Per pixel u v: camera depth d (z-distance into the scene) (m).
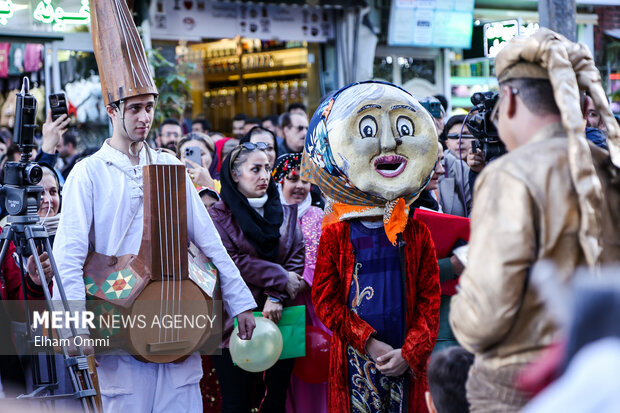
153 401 3.49
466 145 4.68
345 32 11.13
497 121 2.46
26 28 9.02
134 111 3.45
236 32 10.55
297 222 4.50
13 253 3.85
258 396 4.39
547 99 2.26
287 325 4.25
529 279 2.08
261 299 4.27
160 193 3.38
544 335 2.09
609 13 12.41
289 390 4.46
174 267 3.39
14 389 3.76
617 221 2.23
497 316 2.07
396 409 3.44
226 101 10.87
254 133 5.45
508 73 2.33
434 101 4.37
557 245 2.10
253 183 4.26
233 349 4.06
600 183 2.23
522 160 2.14
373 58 11.38
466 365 2.50
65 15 9.15
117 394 3.38
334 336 3.54
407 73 11.75
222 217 4.27
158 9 10.01
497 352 2.17
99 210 3.41
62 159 7.68
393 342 3.42
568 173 2.12
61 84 9.23
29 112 3.33
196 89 10.61
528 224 2.08
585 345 1.18
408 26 11.34
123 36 3.47
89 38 9.30
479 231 2.13
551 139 2.21
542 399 1.25
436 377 2.54
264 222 4.24
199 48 10.55
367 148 3.31
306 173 3.56
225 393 4.22
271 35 10.76
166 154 3.66
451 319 2.22
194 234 3.61
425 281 3.50
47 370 3.67
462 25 11.59
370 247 3.44
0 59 8.99
